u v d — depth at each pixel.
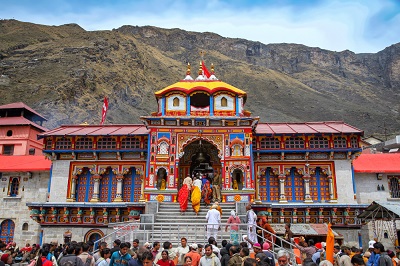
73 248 12.26
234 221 20.41
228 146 27.80
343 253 14.58
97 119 108.25
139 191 30.80
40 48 138.25
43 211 29.36
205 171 31.44
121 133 30.75
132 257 12.40
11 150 53.75
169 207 26.14
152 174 27.28
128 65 159.12
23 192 32.72
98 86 126.38
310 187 30.41
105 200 30.84
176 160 27.53
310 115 157.62
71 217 29.73
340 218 29.08
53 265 12.88
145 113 131.62
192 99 30.02
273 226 27.92
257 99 173.00
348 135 30.02
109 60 148.00
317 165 30.38
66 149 31.03
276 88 190.00
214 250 14.30
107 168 31.25
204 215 25.20
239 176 28.81
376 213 25.28
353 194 29.59
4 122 55.28
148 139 28.69
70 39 158.50
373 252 12.92
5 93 99.31
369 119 160.00
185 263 11.48
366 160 32.78
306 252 16.30
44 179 32.78
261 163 30.86
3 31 159.50
